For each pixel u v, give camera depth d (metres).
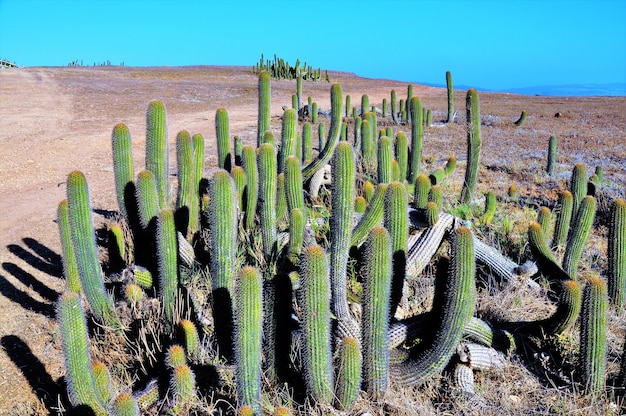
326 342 3.07
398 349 3.77
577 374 3.76
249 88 33.91
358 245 4.85
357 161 8.15
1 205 8.16
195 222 5.50
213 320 3.91
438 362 3.45
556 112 23.47
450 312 3.31
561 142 14.80
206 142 14.33
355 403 3.24
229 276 3.72
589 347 3.51
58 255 6.05
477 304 4.53
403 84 48.97
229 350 3.78
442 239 5.12
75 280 4.42
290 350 3.54
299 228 4.48
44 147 12.88
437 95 36.81
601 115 22.14
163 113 5.04
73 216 3.93
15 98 22.50
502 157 12.43
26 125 16.06
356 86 43.53
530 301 4.67
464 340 3.90
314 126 17.11
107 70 46.19
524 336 4.12
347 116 18.50
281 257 4.82
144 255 4.80
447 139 15.39
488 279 4.95
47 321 4.57
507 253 5.85
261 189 4.85
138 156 12.34
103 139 14.34
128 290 4.24
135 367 3.79
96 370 3.19
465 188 7.29
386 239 3.10
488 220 6.55
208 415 3.21
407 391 3.46
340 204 3.59
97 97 24.69
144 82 34.75
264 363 3.50
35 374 3.88
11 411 3.52
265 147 4.81
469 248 3.23
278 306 3.31
